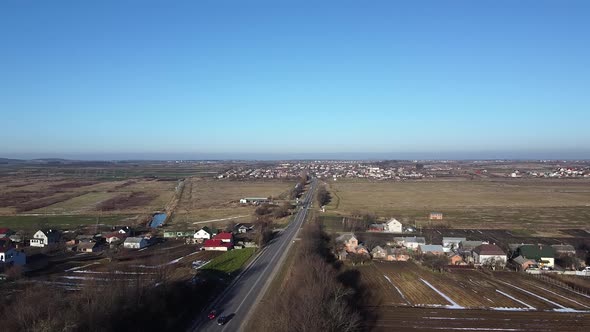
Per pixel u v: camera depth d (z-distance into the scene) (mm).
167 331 52000
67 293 62312
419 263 86188
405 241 100938
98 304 50469
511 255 91250
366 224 125312
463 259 88500
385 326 55250
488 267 84125
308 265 69188
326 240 104062
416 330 54125
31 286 65938
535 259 86125
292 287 62781
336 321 50406
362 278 76562
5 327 45281
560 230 123875
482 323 56594
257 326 53031
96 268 80562
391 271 81375
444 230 123188
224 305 61062
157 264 80312
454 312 60438
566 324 56500
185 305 59375
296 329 46656
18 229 121062
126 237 108875
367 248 95438
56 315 47125
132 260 87188
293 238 110812
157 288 59219
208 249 98438
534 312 60688
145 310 53625
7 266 74062
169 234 114250
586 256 91750
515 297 66938
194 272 77000
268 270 80000
